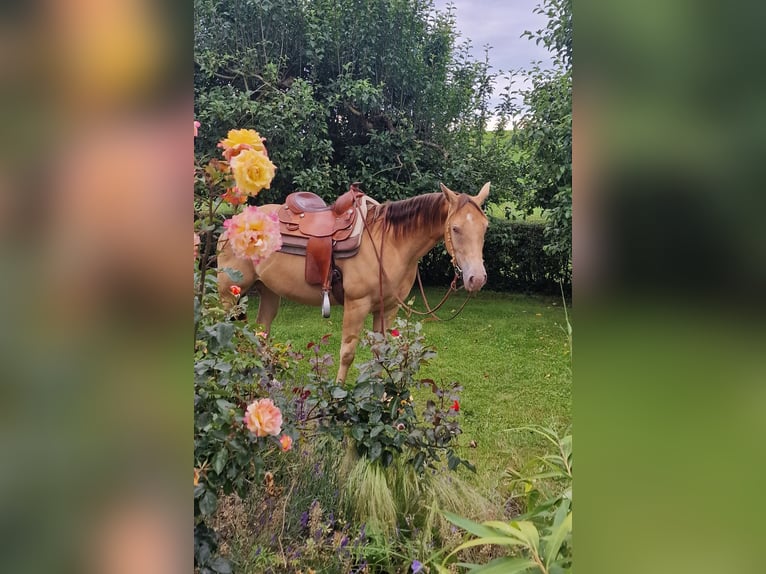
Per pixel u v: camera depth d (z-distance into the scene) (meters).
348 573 1.76
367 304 2.98
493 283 5.06
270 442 1.94
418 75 4.79
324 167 4.55
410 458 2.23
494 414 2.94
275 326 4.24
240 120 4.28
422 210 2.87
